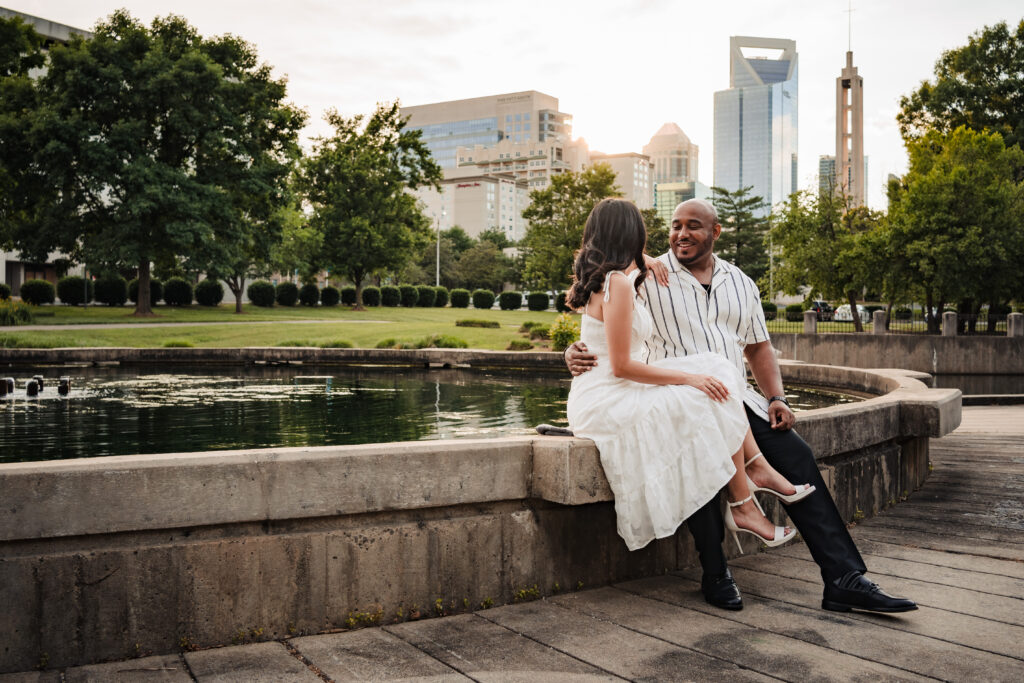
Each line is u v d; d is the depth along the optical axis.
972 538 3.75
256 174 35.53
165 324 29.81
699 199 3.19
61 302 44.56
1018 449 6.64
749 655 2.33
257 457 2.42
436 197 166.62
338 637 2.49
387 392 13.25
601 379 2.93
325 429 8.67
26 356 19.20
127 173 32.09
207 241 32.69
